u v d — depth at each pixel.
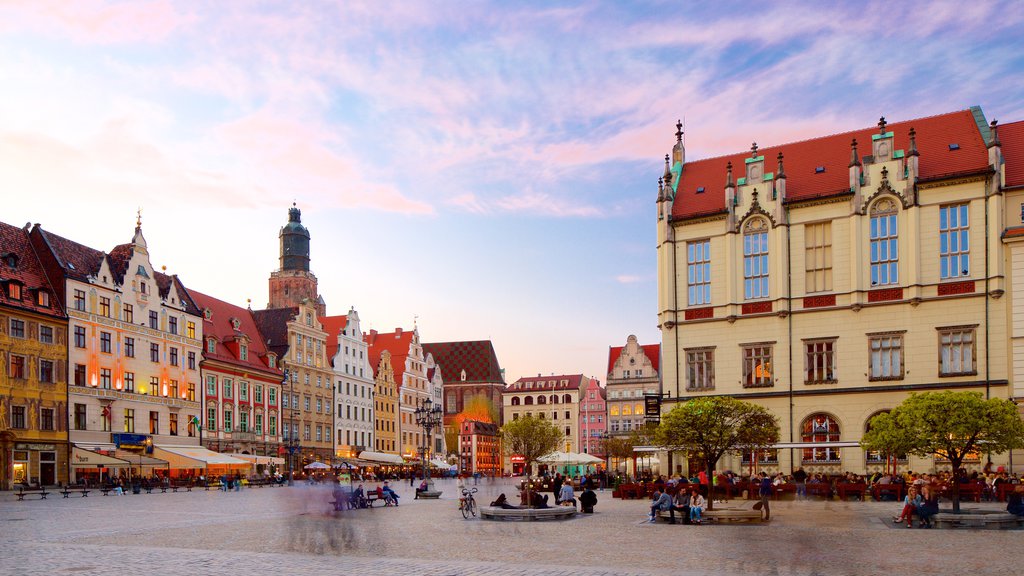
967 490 46.03
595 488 74.19
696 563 23.88
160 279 102.12
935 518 34.53
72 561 24.31
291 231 188.12
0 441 74.06
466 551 26.94
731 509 39.00
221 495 70.69
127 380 91.50
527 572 21.94
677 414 42.78
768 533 32.72
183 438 99.69
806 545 27.97
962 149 64.50
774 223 68.19
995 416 38.53
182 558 24.89
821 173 69.44
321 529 35.34
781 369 67.12
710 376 69.94
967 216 61.84
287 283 185.75
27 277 81.81
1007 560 24.20
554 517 40.66
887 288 63.84
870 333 64.25
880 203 64.69
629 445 128.00
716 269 70.75
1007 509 35.50
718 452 42.62
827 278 66.38
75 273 85.88
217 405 106.75
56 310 82.69
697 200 73.56
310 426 127.19
